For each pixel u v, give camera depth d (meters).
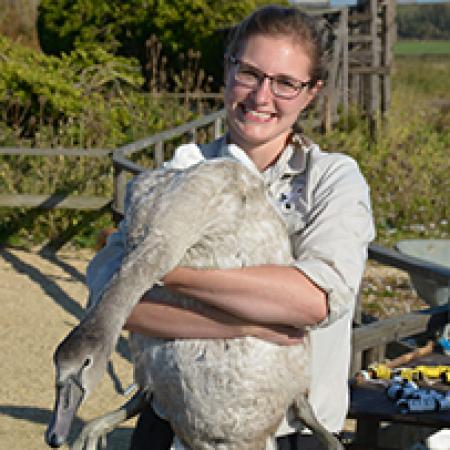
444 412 2.93
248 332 1.96
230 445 2.04
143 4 14.09
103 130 10.24
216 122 9.38
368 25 13.34
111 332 1.73
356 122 12.61
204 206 1.91
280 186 2.24
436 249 6.92
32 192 9.23
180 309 1.98
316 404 2.20
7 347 6.12
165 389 2.06
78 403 1.65
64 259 8.38
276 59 2.17
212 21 13.86
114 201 8.10
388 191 10.21
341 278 2.03
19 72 10.35
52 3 14.45
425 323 4.01
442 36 47.75
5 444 4.65
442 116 14.77
